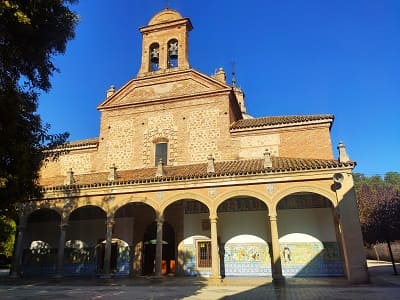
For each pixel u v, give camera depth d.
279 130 25.45
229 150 25.66
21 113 7.77
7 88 7.41
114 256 24.69
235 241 22.64
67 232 26.58
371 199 44.78
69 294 15.22
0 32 7.05
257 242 22.28
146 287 17.27
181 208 24.11
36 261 26.53
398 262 38.50
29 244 27.19
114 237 25.06
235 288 16.09
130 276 23.27
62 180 27.64
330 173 18.56
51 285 19.27
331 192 18.38
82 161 29.12
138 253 24.22
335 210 18.72
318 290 14.61
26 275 25.70
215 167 22.67
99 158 28.16
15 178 7.17
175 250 23.48
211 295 13.81
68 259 25.83
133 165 27.19
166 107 28.00
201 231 23.30
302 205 22.23
